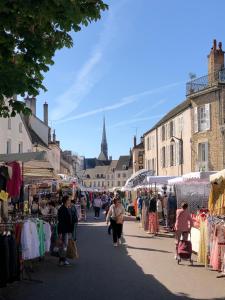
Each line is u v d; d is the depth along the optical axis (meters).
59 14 6.23
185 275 10.82
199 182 18.92
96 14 6.58
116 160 141.62
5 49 6.57
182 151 35.25
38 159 13.00
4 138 34.59
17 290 9.15
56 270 11.49
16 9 6.04
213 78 31.00
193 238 14.47
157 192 27.02
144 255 14.23
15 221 10.07
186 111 34.06
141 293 8.89
